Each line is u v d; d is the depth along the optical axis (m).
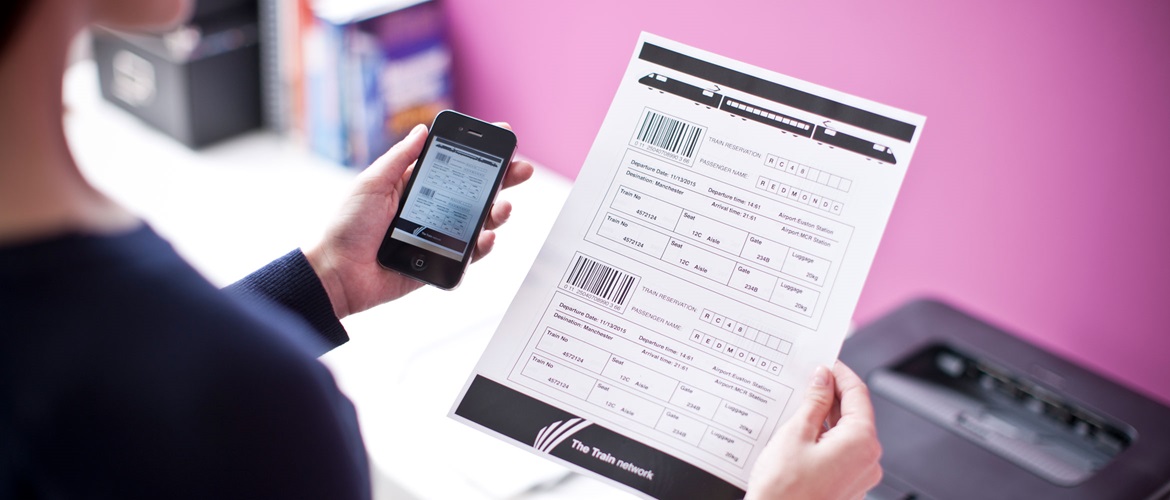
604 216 0.75
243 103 1.58
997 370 1.09
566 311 0.73
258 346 0.42
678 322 0.72
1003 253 1.18
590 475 0.70
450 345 1.12
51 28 0.36
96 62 1.60
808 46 1.22
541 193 1.46
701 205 0.74
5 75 0.35
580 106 1.45
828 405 0.68
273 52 1.55
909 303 1.19
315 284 0.73
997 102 1.12
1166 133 1.01
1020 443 1.01
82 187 0.38
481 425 0.71
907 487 0.92
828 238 0.72
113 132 1.57
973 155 1.16
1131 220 1.07
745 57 1.28
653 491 0.69
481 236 0.82
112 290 0.37
